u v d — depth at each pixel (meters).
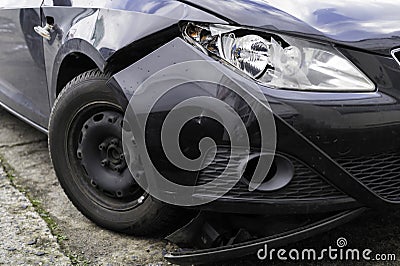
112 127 2.67
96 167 2.78
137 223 2.68
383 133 2.23
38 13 3.04
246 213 2.28
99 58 2.52
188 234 2.40
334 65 2.25
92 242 2.73
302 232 2.30
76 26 2.71
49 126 2.91
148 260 2.60
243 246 2.30
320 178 2.23
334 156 2.20
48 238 2.77
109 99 2.63
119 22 2.49
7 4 3.37
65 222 2.91
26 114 3.49
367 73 2.27
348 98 2.20
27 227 2.87
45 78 3.12
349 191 2.26
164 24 2.35
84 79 2.70
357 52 2.29
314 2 2.49
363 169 2.26
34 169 3.54
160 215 2.59
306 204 2.24
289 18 2.32
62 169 2.89
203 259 2.31
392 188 2.34
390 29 2.40
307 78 2.21
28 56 3.23
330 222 2.31
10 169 3.54
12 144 3.92
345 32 2.32
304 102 2.16
